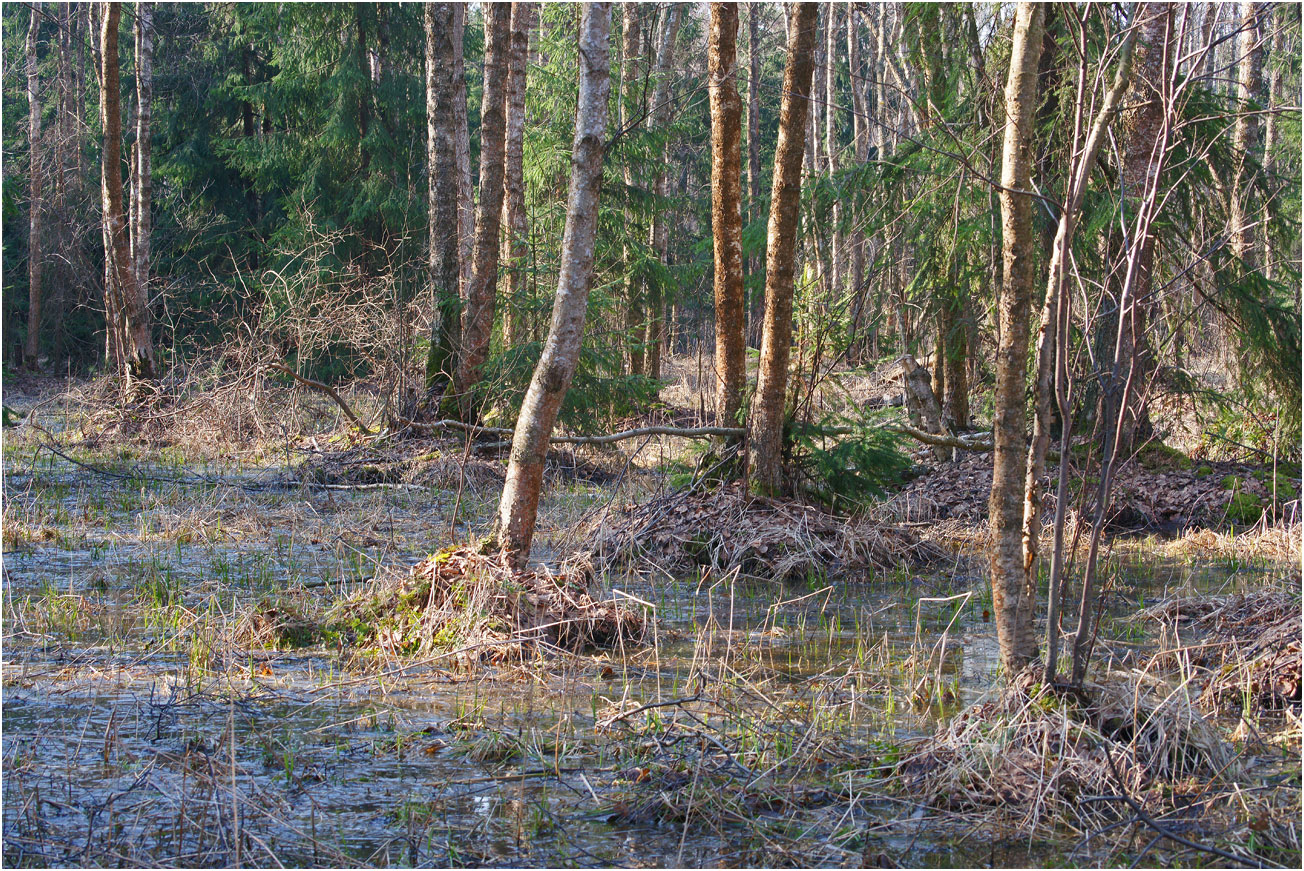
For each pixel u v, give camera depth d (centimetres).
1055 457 1104
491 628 643
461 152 2239
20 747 470
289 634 675
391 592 700
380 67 3131
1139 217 456
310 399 1811
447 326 1612
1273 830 382
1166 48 441
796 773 442
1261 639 579
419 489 1351
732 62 1024
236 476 1441
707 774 436
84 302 3344
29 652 631
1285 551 962
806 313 1068
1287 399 1227
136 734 493
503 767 457
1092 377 630
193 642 638
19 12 3756
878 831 392
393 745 484
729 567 949
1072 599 768
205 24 3544
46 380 3141
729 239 1048
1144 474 1178
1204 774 434
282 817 400
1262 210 1162
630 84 2062
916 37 1184
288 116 3238
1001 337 467
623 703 525
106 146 1852
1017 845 381
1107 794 410
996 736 439
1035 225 1117
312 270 1883
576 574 745
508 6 1514
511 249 1792
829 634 709
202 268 3228
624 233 2011
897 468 1097
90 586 816
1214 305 1161
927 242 1252
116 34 1839
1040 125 1163
